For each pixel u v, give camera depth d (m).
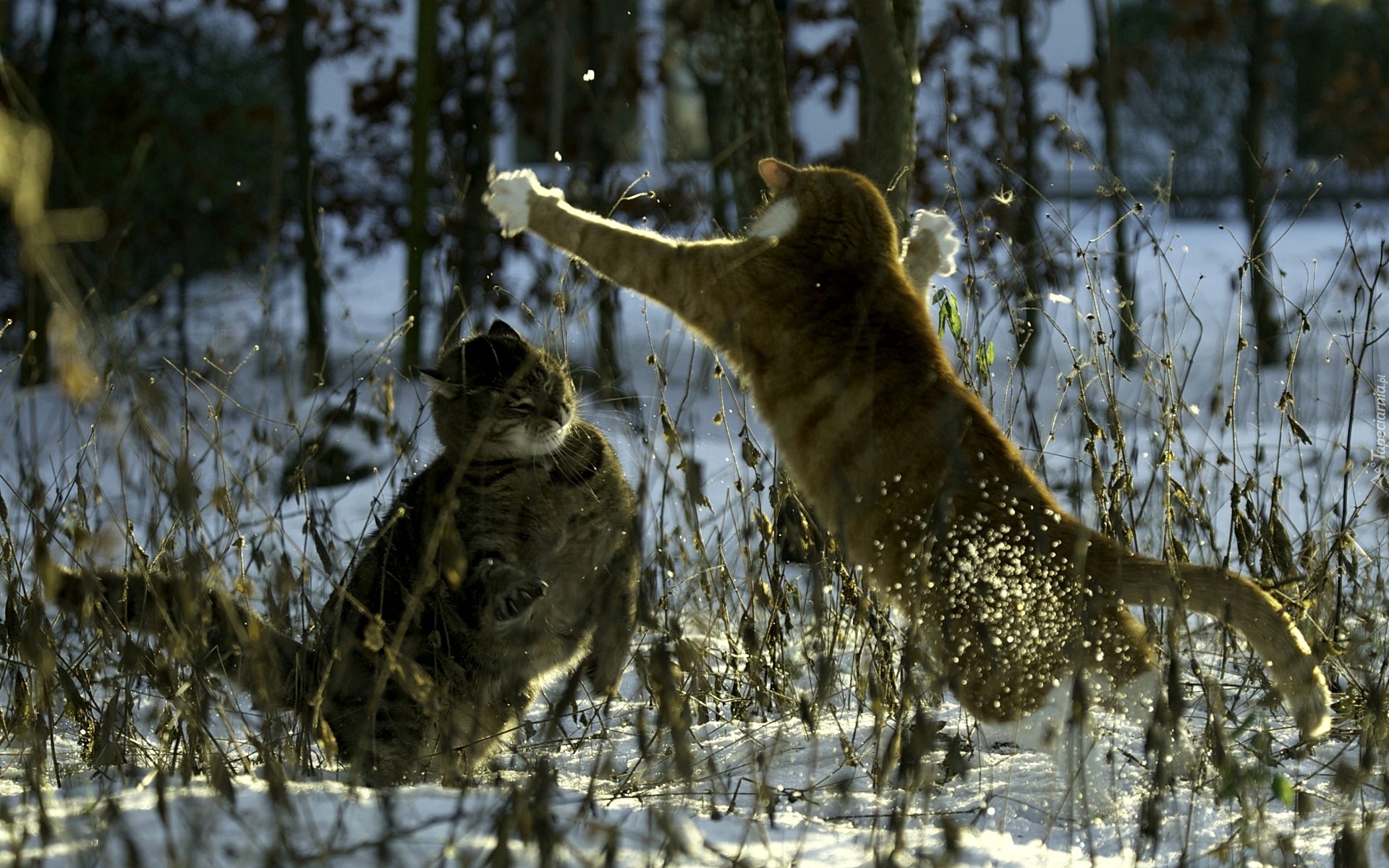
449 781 8.47
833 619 10.67
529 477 10.06
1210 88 54.66
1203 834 7.61
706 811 7.77
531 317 12.16
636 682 11.91
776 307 11.00
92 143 33.34
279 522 12.95
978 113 33.00
